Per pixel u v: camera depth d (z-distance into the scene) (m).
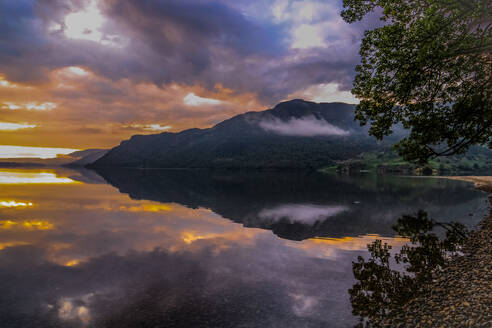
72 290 13.10
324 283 13.44
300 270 15.30
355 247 19.73
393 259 16.67
